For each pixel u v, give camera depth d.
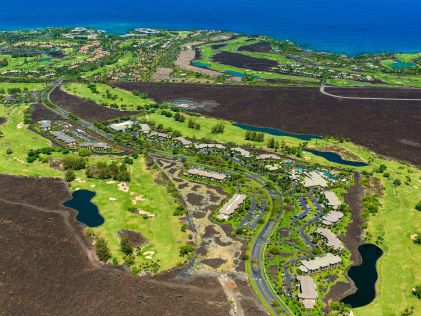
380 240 179.38
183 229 181.62
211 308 140.62
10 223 187.50
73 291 147.25
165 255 166.88
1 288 148.50
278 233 180.50
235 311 139.75
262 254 167.50
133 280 153.00
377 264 165.12
